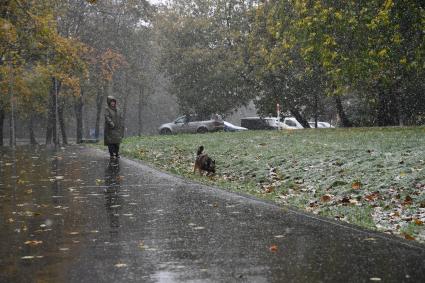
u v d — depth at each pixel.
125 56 55.94
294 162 14.13
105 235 6.61
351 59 19.53
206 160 14.18
